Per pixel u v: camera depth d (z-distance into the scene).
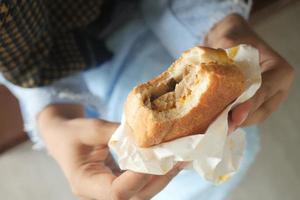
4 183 0.73
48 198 0.70
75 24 0.50
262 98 0.34
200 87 0.29
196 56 0.31
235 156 0.33
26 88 0.47
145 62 0.52
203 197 0.53
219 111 0.30
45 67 0.47
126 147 0.31
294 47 0.82
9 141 0.75
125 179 0.32
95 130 0.37
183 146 0.30
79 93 0.48
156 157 0.30
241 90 0.30
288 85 0.39
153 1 0.53
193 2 0.50
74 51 0.50
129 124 0.31
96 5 0.50
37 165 0.74
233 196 0.66
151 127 0.29
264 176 0.67
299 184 0.66
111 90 0.52
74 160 0.38
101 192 0.35
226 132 0.30
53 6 0.48
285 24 0.85
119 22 0.55
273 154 0.69
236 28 0.45
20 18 0.40
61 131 0.40
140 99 0.30
